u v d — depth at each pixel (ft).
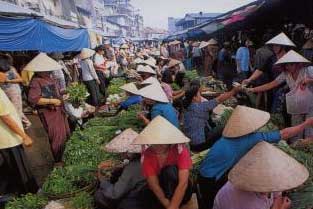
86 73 40.42
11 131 17.44
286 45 22.79
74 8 84.94
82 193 14.39
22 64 40.93
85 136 20.93
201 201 13.88
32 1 48.57
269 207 9.15
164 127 12.17
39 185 21.71
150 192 13.08
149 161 12.55
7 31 25.18
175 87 35.86
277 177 7.85
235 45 65.05
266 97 28.84
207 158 13.55
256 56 28.71
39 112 22.31
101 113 29.43
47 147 29.73
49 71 22.26
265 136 13.08
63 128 23.09
